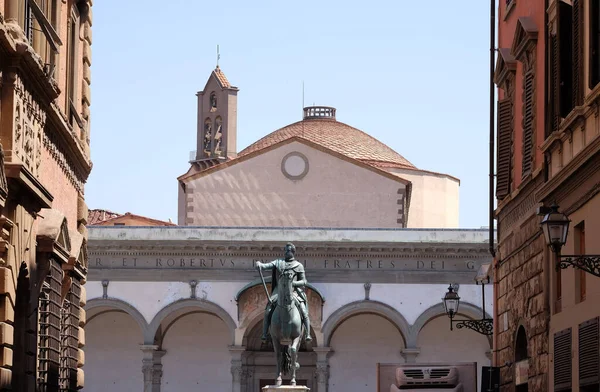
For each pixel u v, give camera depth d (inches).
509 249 1939.0
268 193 4323.3
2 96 1250.6
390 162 4714.6
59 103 1606.8
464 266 3619.6
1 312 1277.1
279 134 4911.4
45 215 1478.8
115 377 3774.6
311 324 3619.6
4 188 1201.4
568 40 1520.7
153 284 3624.5
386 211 4279.0
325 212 4296.3
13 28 1253.1
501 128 1985.7
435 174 4815.5
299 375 3799.2
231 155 6299.2
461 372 1622.8
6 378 1269.7
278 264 2127.2
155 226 3634.4
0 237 1261.1
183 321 3804.1
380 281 3619.6
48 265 1462.8
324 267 3631.9
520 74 1902.1
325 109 5132.9
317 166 4320.9
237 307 3612.2
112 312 3799.2
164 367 3784.5
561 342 1553.9
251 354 3764.8
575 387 1481.3
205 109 6387.8
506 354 1962.4
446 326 3774.6
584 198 1437.0
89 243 3614.7
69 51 1694.1
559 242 1253.1
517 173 1909.4
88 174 1868.8
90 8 1877.5
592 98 1362.0
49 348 1510.8
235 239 3622.0
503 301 1999.3
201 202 4335.6
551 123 1609.3
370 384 3757.4
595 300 1391.5
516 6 1942.7
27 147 1347.2
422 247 3602.4
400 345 3774.6
